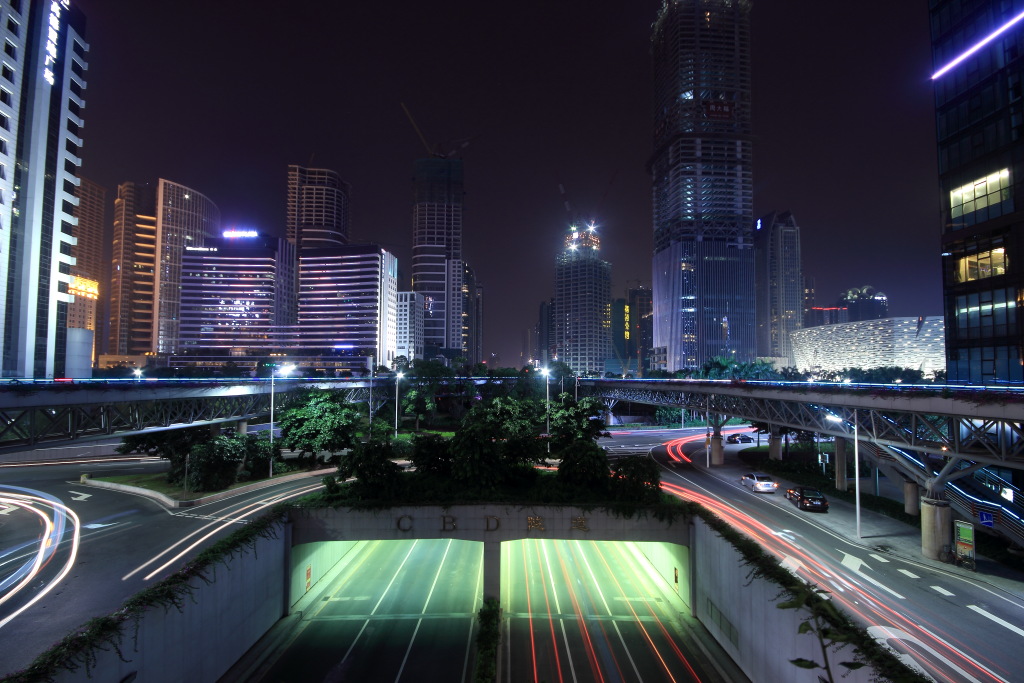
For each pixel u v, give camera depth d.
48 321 92.25
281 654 28.94
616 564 42.38
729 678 26.16
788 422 51.53
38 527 42.34
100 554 36.06
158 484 55.25
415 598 35.91
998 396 28.88
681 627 31.77
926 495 36.12
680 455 77.25
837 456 53.41
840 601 28.42
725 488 54.91
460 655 28.78
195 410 55.78
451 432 98.56
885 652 17.44
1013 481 42.25
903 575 31.97
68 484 57.31
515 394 111.31
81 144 101.50
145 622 20.91
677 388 77.50
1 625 26.45
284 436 65.88
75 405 40.91
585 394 130.25
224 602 26.36
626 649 29.25
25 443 37.88
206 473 52.22
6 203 84.31
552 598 35.81
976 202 49.56
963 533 33.06
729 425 116.56
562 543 47.78
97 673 18.56
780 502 48.84
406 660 28.28
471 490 36.31
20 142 87.50
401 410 107.50
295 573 34.31
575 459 37.22
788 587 22.23
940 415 33.50
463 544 47.50
